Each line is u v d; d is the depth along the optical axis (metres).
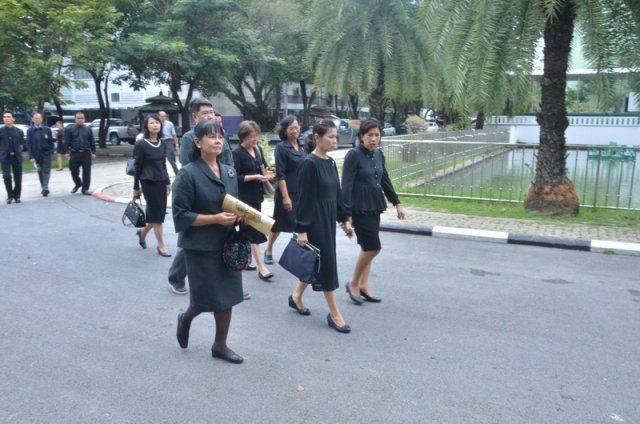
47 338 4.62
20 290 5.89
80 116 12.45
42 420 3.35
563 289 6.04
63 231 8.82
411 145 11.95
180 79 26.20
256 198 6.49
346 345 4.52
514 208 10.52
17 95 19.41
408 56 16.28
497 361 4.24
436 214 9.99
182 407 3.52
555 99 9.66
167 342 4.56
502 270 6.76
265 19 28.83
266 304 5.53
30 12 18.52
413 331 4.84
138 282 6.22
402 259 7.24
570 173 10.67
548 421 3.40
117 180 15.03
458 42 9.56
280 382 3.87
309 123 37.78
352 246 8.03
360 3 16.11
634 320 5.13
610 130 26.12
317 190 4.70
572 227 8.81
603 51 9.01
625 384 3.89
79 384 3.82
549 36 9.43
